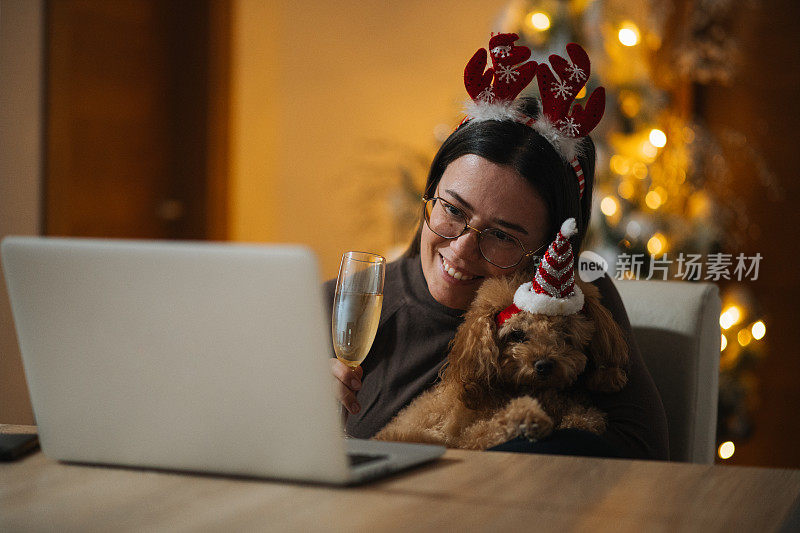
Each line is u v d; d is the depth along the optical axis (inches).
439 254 58.0
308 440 32.2
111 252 32.8
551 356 48.3
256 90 174.7
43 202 143.0
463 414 50.4
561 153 57.5
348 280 47.7
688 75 135.8
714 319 61.7
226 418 33.0
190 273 31.9
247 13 173.9
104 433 35.0
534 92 94.0
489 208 55.7
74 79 149.9
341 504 30.3
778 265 140.6
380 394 57.8
